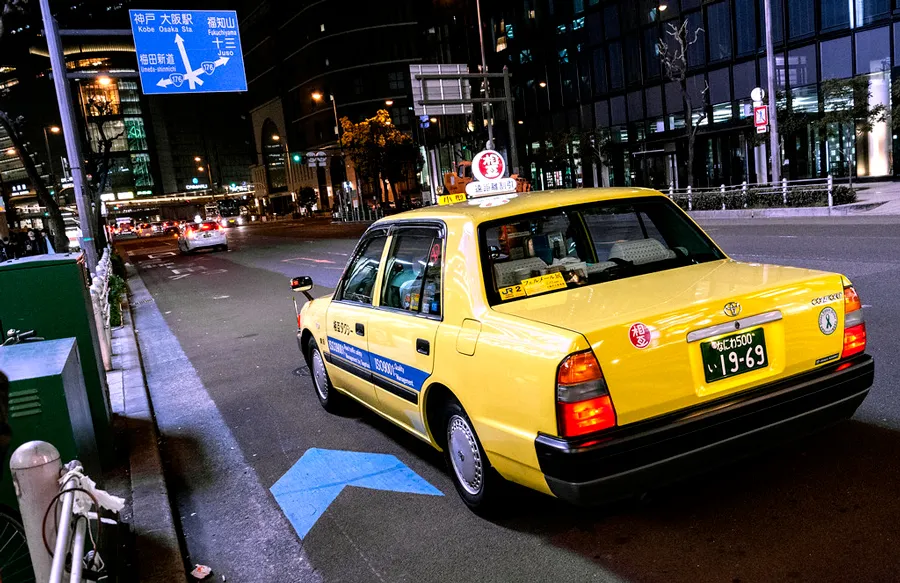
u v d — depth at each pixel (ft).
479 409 10.43
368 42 277.85
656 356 9.00
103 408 15.93
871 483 10.98
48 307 15.34
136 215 498.28
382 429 17.43
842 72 84.64
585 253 12.78
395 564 10.67
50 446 8.14
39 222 231.91
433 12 175.94
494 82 146.92
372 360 14.40
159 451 17.24
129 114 482.69
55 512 7.88
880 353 17.75
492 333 10.16
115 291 47.44
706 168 104.53
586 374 8.65
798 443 12.91
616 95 115.85
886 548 9.13
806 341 10.08
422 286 12.62
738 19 94.43
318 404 20.38
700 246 12.75
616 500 8.98
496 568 10.08
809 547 9.41
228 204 506.48
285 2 309.63
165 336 36.37
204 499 14.34
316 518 12.73
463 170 53.78
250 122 397.19
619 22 112.06
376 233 15.48
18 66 367.45
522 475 9.84
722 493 11.32
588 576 9.51
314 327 18.42
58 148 376.89
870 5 80.89
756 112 74.43
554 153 126.62
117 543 10.62
